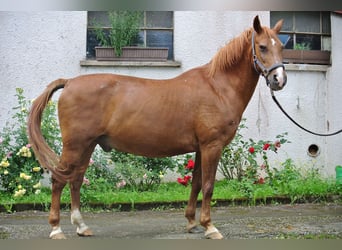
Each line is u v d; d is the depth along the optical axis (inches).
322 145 271.0
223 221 178.2
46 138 221.5
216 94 147.1
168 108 146.2
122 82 148.5
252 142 240.5
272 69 139.6
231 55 149.5
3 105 243.3
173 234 155.4
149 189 227.8
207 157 145.6
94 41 259.8
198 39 263.0
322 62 275.9
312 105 271.3
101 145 150.9
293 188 222.2
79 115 142.2
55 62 249.6
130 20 254.7
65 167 143.0
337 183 233.3
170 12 265.1
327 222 176.9
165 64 256.7
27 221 178.2
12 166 213.3
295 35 278.1
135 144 147.4
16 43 245.8
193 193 157.5
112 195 207.8
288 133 267.6
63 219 183.5
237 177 242.5
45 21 248.7
